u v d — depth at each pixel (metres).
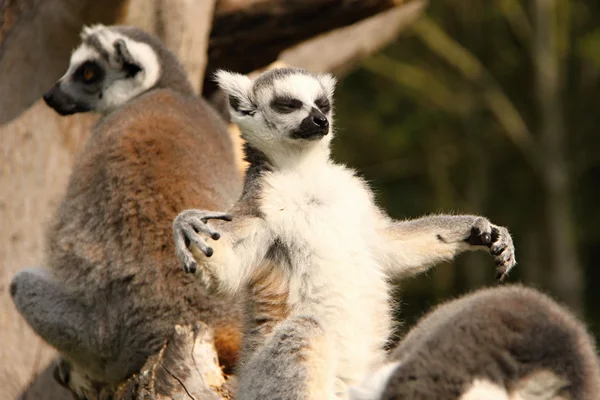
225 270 10.18
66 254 13.02
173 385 10.74
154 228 12.47
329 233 10.67
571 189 34.69
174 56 15.12
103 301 12.76
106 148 13.06
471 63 33.97
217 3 17.00
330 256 10.61
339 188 10.93
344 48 20.83
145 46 14.73
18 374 14.92
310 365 9.74
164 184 12.57
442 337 8.01
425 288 32.22
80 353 13.09
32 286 13.23
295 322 9.87
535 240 34.19
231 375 11.37
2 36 15.83
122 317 12.61
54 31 15.70
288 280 10.66
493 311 8.10
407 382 7.77
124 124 13.30
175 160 12.80
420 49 35.16
